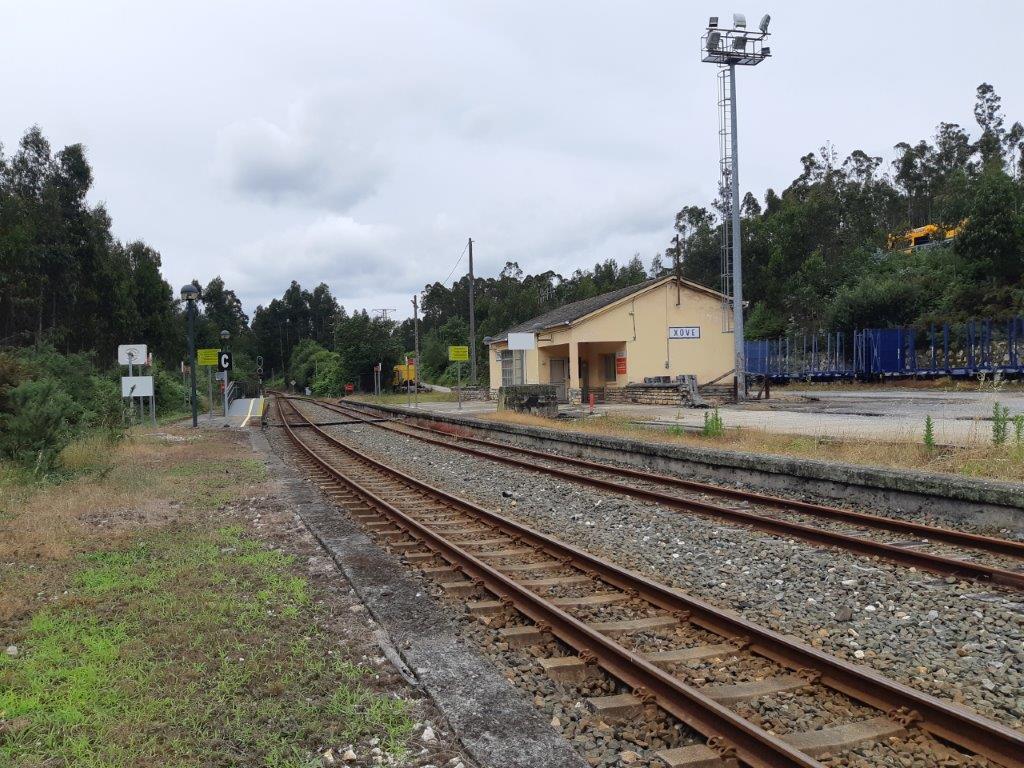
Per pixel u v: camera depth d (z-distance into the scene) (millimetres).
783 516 10039
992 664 5027
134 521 9812
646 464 15727
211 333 110312
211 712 4223
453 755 3816
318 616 5992
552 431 19797
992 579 6707
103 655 5012
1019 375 35594
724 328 38594
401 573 7258
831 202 69250
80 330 50219
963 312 43938
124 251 66188
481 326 89375
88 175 52188
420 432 26469
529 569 7609
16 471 12500
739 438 16719
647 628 5797
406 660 5094
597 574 7262
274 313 162000
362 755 3811
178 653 5125
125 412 25344
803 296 61375
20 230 41656
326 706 4324
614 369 39344
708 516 10102
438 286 130500
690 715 4191
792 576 7211
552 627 5699
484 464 16594
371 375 79250
